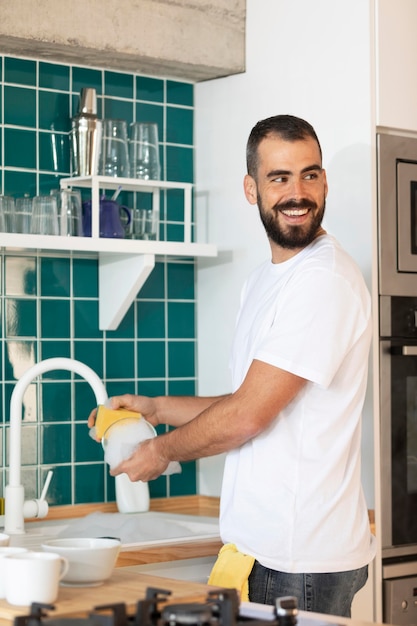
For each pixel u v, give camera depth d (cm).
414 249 288
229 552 225
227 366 319
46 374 299
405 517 284
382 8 283
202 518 297
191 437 228
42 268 300
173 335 326
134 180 296
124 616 152
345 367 226
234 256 316
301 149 232
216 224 323
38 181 299
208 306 327
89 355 308
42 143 300
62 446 301
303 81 297
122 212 300
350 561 223
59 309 303
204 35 308
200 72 317
